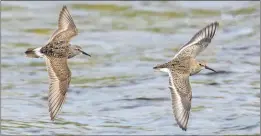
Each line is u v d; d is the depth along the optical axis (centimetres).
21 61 2183
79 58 2212
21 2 2777
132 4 2742
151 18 2594
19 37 2378
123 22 2555
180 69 1244
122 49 2284
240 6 2692
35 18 2580
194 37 1278
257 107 1803
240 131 1672
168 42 2342
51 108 1188
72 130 1691
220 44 2309
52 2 2778
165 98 1880
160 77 2038
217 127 1694
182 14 2633
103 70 2103
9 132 1678
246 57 2180
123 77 2042
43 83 2016
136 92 1927
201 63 1257
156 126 1708
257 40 2325
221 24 2509
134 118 1758
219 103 1839
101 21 2559
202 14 2633
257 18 2547
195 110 1798
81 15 2620
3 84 2002
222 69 2081
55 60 1209
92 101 1872
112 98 1884
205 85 1973
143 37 2394
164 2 2775
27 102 1880
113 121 1739
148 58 2188
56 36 1252
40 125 1725
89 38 2381
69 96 1905
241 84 1970
